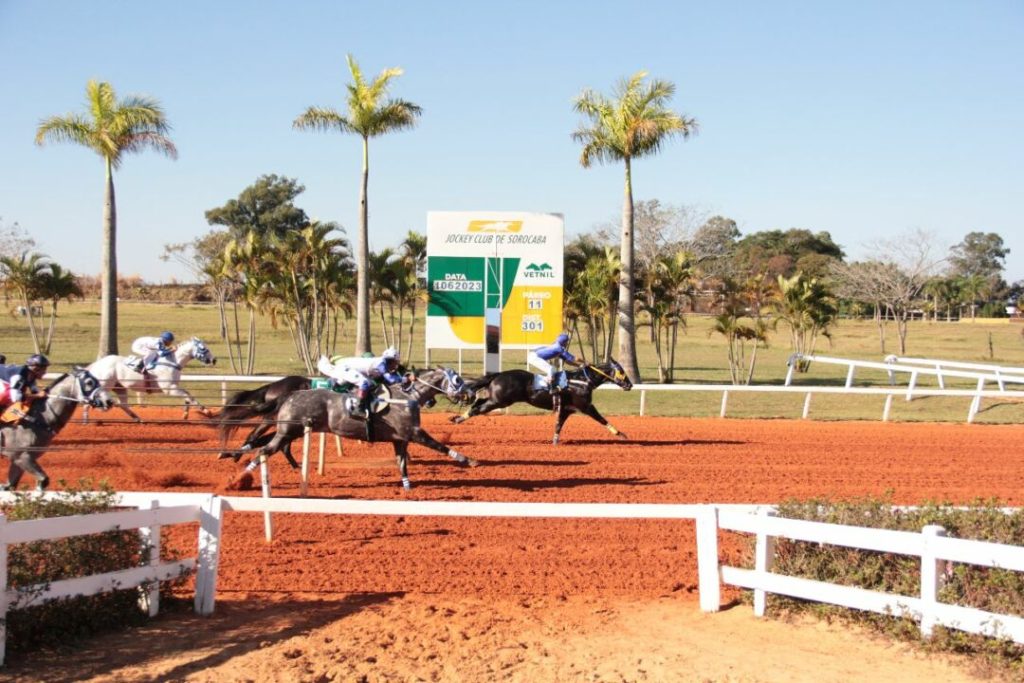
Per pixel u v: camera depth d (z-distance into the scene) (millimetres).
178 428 18094
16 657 6668
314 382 13547
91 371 15430
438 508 8289
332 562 9469
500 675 6723
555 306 22641
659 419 21562
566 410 16953
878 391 21469
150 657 6840
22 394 11227
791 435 19094
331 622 7777
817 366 41250
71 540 7324
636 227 57250
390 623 7785
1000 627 6691
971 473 14961
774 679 6680
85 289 80250
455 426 19594
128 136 26297
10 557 6895
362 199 27312
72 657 6766
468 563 9547
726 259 63406
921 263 53438
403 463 12586
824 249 100438
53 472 13711
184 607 8078
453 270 22500
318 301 35750
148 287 82000
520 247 22609
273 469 14211
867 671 6801
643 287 31812
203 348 15703
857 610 7785
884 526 8156
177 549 9555
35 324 51375
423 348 46500
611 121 27391
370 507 8258
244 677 6516
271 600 8320
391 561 9562
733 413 23281
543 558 9773
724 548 10055
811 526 7680
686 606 8375
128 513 7473
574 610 8234
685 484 13445
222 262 35594
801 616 7973
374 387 12117
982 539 7926
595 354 31312
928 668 6836
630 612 8203
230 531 10547
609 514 8336
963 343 57594
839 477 14328
